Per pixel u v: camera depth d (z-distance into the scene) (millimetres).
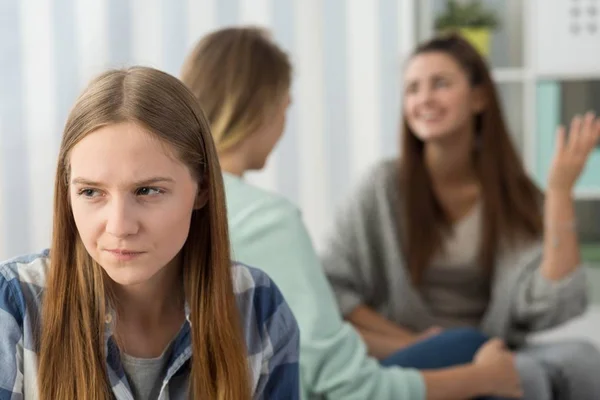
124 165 880
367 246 2232
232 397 995
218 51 1535
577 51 3090
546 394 1777
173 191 910
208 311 994
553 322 2090
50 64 3270
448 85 2146
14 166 3275
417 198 2191
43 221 3285
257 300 1096
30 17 3256
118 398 970
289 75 1581
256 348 1079
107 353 968
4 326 950
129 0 3322
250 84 1511
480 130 2203
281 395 1103
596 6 3070
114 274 901
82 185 893
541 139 3127
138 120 889
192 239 1005
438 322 2174
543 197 2199
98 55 3293
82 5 3281
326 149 3422
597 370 1944
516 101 3361
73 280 959
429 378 1566
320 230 3438
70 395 946
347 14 3381
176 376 1014
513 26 3383
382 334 2127
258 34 1580
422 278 2191
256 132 1526
